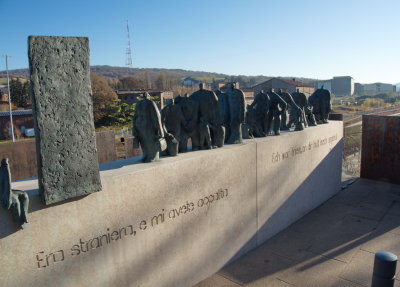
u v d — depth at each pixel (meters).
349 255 5.46
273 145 6.09
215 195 4.90
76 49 3.04
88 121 3.18
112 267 3.62
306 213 7.41
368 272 4.93
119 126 33.69
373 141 9.78
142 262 3.94
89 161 3.22
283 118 7.60
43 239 3.02
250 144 5.52
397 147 9.30
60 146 3.00
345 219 7.03
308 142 7.25
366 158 10.03
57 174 3.00
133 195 3.75
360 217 7.11
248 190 5.55
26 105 49.44
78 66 3.07
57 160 2.99
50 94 2.90
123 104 35.00
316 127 7.65
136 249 3.85
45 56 2.85
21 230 2.87
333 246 5.80
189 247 4.55
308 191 7.41
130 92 39.16
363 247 5.74
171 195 4.21
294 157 6.78
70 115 3.04
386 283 2.91
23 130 33.94
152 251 4.05
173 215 4.27
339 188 9.02
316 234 6.34
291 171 6.71
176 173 4.25
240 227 5.46
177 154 4.68
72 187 3.11
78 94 3.09
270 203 6.15
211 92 5.10
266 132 6.51
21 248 2.89
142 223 3.88
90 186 3.25
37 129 2.85
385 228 6.50
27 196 2.85
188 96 5.07
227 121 5.73
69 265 3.24
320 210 7.64
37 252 2.99
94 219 3.39
